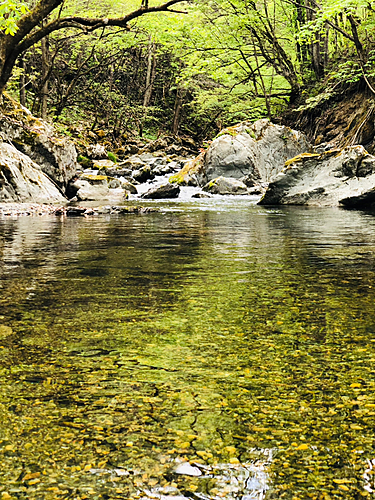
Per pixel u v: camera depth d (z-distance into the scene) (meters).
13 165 11.65
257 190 16.12
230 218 8.44
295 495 0.98
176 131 33.47
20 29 7.42
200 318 2.27
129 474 1.04
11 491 0.98
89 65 31.11
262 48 21.22
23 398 1.39
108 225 7.30
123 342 1.91
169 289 2.91
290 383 1.50
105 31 22.52
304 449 1.14
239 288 2.94
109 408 1.33
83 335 2.00
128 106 30.56
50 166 13.66
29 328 2.10
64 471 1.05
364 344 1.88
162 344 1.88
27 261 3.99
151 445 1.15
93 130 28.47
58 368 1.62
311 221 7.75
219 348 1.84
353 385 1.49
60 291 2.85
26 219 8.31
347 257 4.18
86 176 14.95
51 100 28.53
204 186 16.34
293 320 2.23
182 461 1.09
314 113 20.72
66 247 4.88
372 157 10.98
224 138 17.77
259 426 1.24
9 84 19.89
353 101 18.80
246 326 2.13
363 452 1.12
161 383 1.50
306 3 20.70
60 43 22.98
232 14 19.77
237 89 24.81
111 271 3.53
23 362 1.68
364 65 16.66
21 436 1.18
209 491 0.99
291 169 11.79
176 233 6.20
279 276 3.32
